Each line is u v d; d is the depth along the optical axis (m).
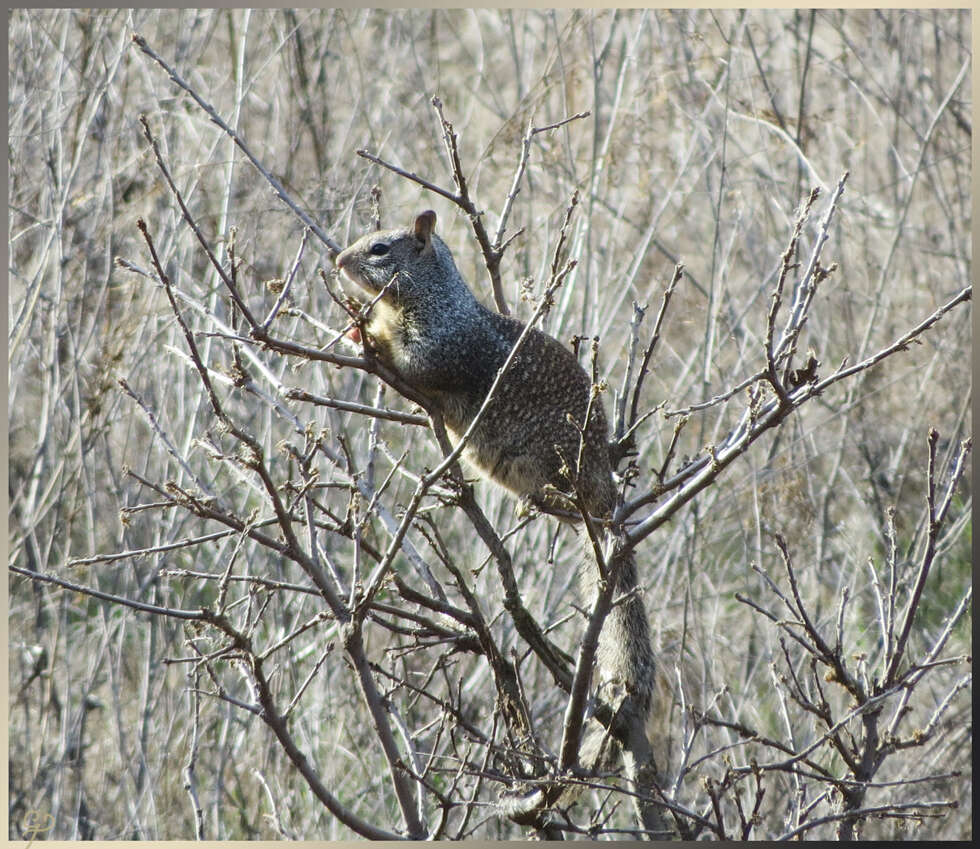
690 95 14.46
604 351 13.73
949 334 14.48
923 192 16.11
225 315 12.77
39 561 12.26
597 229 14.50
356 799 11.35
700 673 12.19
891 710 11.37
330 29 15.10
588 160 14.13
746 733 7.59
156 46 15.00
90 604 14.15
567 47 14.48
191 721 11.95
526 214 13.97
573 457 8.72
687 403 13.10
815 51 15.49
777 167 15.02
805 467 12.93
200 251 13.38
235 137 8.38
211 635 8.43
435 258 8.93
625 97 14.25
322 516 11.16
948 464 11.20
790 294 14.19
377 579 6.38
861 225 15.27
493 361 8.88
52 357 12.64
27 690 12.55
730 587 13.24
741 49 14.61
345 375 12.97
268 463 11.90
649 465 13.45
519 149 13.39
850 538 13.14
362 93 14.17
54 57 14.54
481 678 11.28
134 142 13.95
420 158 14.94
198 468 12.69
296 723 11.74
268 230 13.52
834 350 14.77
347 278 8.72
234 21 15.55
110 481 12.89
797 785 8.09
